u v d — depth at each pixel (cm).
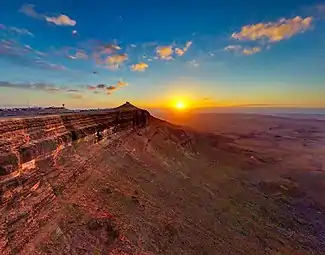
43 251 1489
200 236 2364
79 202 2133
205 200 3288
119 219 2198
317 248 2517
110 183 2803
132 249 1894
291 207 3500
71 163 2433
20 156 1650
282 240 2578
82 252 1669
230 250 2262
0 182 1403
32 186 1697
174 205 2895
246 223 2825
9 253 1305
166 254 1981
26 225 1502
